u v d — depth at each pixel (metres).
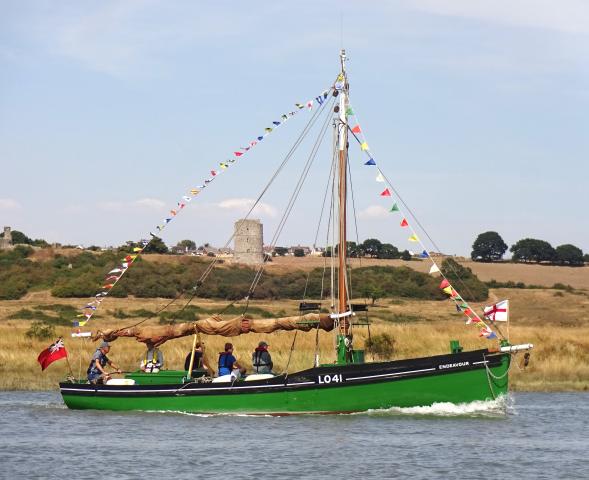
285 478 27.77
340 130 42.00
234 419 38.31
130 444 33.09
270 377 39.06
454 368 38.78
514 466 29.53
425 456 30.91
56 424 37.53
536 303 134.25
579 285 160.75
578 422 38.22
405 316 110.38
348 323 41.00
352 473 28.42
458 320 108.31
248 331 41.41
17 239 171.75
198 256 153.12
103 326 93.69
